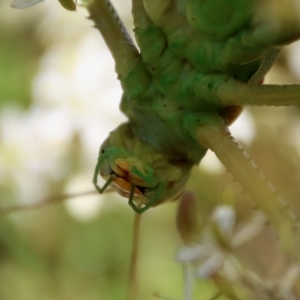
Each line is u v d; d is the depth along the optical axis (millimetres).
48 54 327
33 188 311
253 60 177
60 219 361
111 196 328
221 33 176
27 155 312
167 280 357
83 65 312
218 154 179
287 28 172
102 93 308
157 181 182
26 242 370
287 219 175
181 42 178
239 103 177
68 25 326
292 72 260
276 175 248
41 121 313
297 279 193
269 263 205
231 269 195
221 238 197
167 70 180
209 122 180
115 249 367
